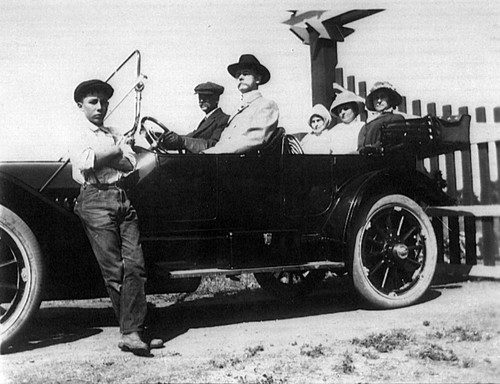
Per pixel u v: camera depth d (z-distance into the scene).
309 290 4.91
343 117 5.88
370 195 4.38
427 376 2.70
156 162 3.77
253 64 4.48
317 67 6.39
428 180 4.50
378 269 4.46
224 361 3.01
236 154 4.00
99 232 3.29
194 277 3.99
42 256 3.33
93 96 3.44
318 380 2.67
